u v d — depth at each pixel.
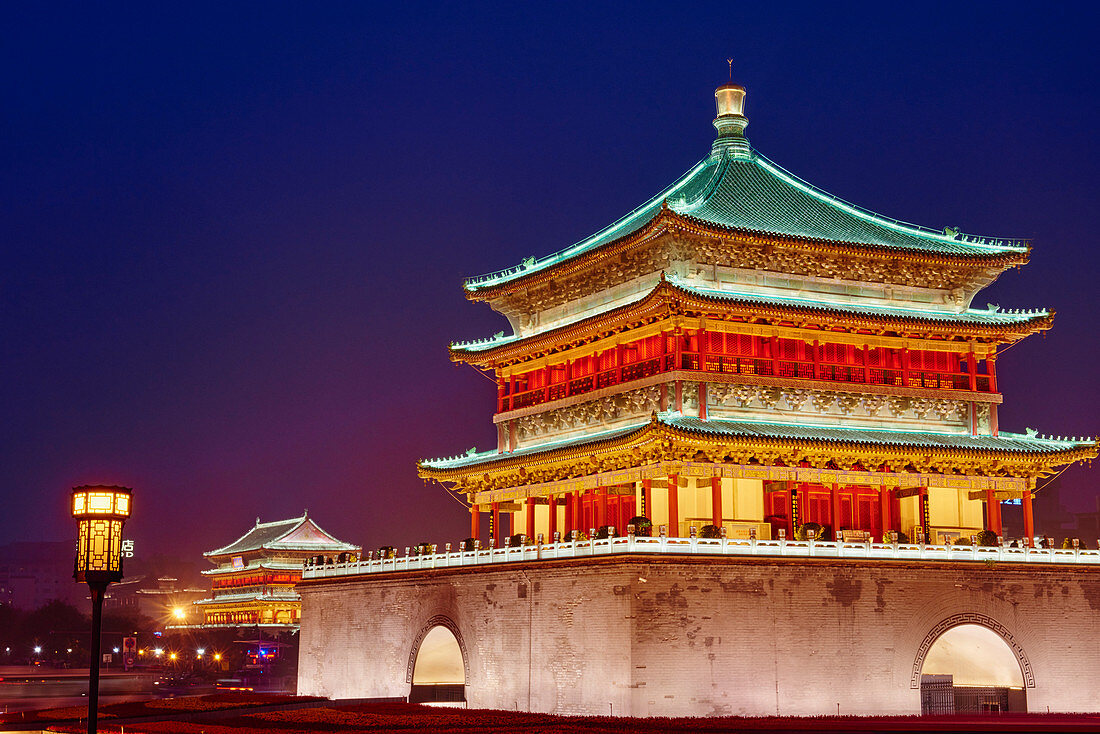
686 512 88.69
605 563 79.31
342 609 108.56
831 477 89.69
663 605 77.94
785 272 94.19
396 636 100.69
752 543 81.19
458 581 93.69
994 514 95.81
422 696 99.94
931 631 84.75
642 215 104.81
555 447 95.19
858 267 96.31
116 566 42.69
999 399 98.25
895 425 95.38
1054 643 88.31
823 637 81.62
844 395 93.75
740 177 103.00
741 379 90.19
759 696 79.31
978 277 99.94
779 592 81.06
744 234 90.44
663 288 85.81
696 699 77.75
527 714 80.50
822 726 73.69
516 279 105.75
